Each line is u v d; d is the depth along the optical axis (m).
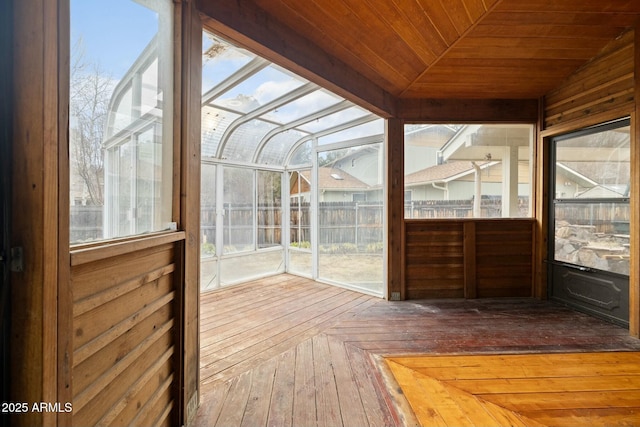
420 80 3.32
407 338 2.59
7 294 0.78
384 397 1.80
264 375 2.03
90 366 0.95
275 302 3.63
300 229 5.09
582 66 3.11
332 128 4.38
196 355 1.68
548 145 3.60
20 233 0.78
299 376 2.02
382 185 3.89
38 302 0.77
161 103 1.48
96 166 1.08
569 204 3.35
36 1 0.77
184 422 1.54
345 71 2.79
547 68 3.15
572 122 3.21
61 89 0.82
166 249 1.43
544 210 3.62
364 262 4.11
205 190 4.17
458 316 3.11
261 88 3.21
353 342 2.52
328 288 4.26
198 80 1.66
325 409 1.69
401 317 3.10
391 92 3.53
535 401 1.76
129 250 1.10
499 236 3.78
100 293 0.98
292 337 2.63
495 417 1.63
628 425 1.57
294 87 3.18
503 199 3.89
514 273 3.78
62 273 0.82
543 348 2.39
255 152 4.72
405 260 3.75
